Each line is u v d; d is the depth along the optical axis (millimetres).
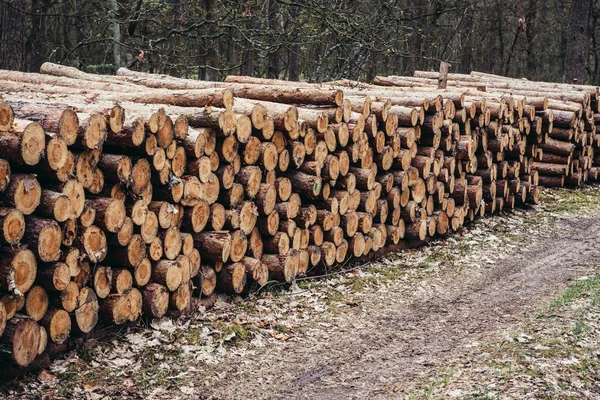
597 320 7312
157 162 6578
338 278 8938
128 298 6473
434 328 7500
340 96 8680
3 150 5184
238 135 7480
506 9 32938
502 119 12188
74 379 5688
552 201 14258
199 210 7199
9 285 5156
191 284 7219
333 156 8680
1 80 11648
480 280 9344
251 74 24016
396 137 9836
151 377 5910
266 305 7754
